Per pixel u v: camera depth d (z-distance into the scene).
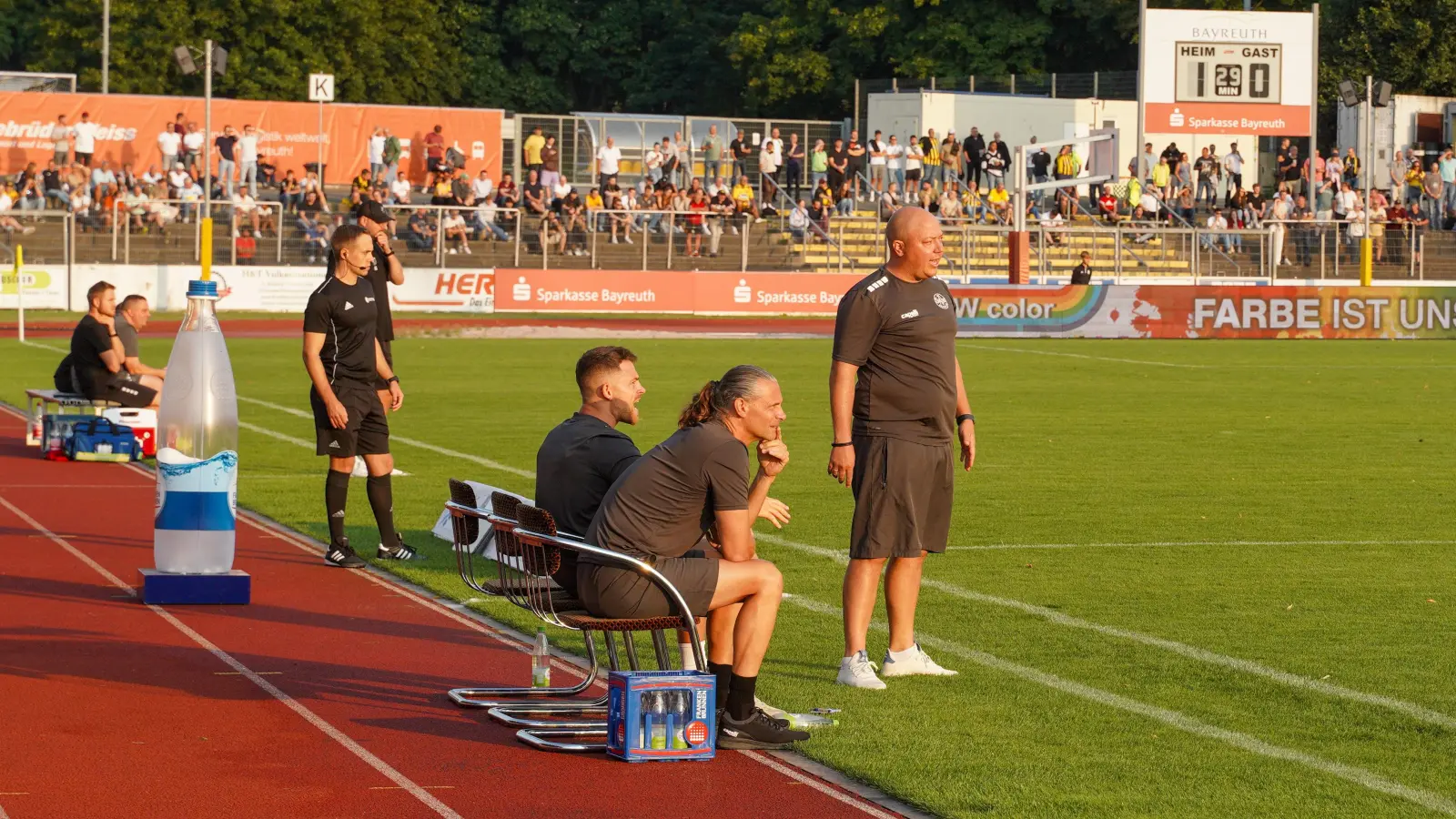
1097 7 119.62
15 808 10.76
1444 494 26.83
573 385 46.25
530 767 11.88
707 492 12.46
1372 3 112.25
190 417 17.81
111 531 22.34
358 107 95.56
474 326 71.50
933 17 121.50
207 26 114.75
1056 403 42.59
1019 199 78.69
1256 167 103.44
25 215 77.38
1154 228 89.06
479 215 82.81
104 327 30.84
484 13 135.12
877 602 18.42
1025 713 13.48
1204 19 87.12
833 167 91.44
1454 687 14.41
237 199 80.00
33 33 119.38
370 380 20.22
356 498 25.53
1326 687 14.38
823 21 125.62
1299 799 11.20
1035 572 19.89
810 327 75.62
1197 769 11.91
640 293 81.75
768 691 14.23
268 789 11.25
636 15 137.00
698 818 10.75
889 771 11.77
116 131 90.44
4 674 14.38
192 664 14.91
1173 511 24.83
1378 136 102.88
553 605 12.71
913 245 14.30
